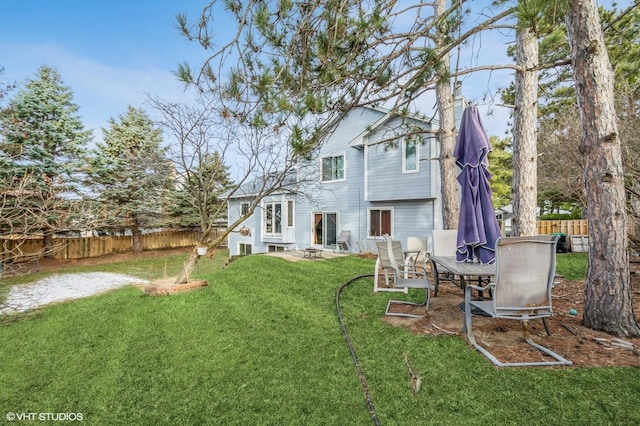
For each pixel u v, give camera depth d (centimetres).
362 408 239
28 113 1440
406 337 359
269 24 331
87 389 294
